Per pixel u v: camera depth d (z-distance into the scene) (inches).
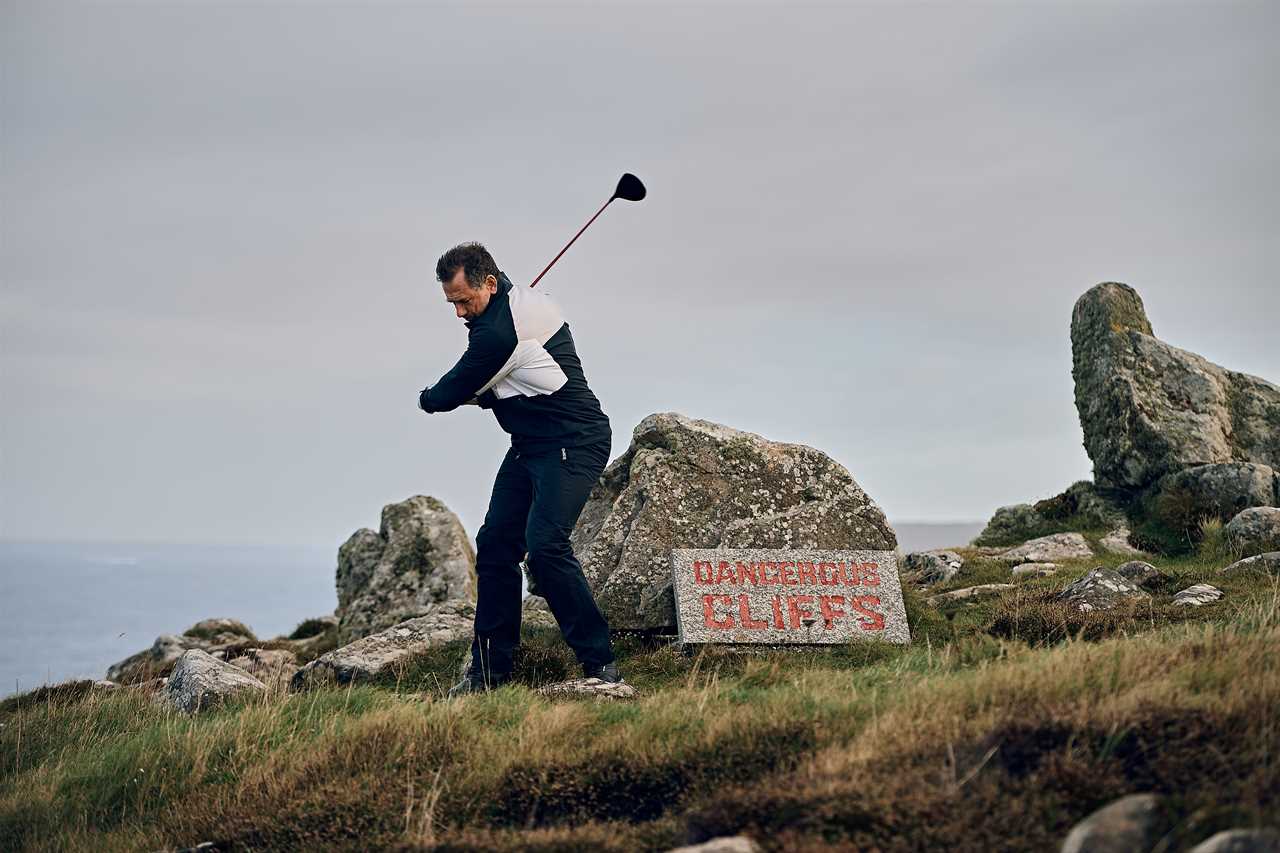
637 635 417.1
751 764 232.4
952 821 187.5
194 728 312.3
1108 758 197.9
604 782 238.5
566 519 344.8
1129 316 685.9
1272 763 186.7
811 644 393.1
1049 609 399.9
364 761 268.2
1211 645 266.1
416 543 693.9
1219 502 589.9
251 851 239.6
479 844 210.1
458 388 342.0
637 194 378.3
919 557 602.2
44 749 345.7
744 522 441.7
